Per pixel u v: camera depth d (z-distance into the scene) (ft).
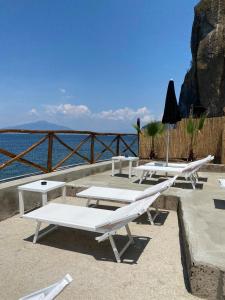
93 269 8.35
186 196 14.02
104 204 15.12
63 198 13.87
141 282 7.66
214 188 17.61
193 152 29.63
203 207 12.13
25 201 13.89
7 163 14.74
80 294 7.07
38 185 13.16
